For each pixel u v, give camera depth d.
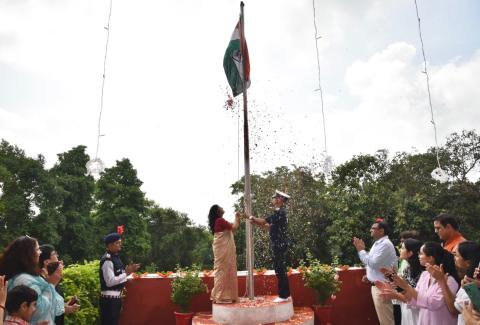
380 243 5.93
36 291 3.16
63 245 26.05
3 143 27.33
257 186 13.83
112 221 29.00
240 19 6.99
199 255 34.31
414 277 4.56
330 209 16.45
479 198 18.03
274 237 6.08
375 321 7.11
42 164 25.66
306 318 5.84
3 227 23.33
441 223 4.46
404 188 18.16
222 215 6.26
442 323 3.44
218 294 5.87
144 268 33.31
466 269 3.16
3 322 2.77
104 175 30.52
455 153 21.56
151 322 6.63
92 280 5.96
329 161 6.55
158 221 36.50
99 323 6.07
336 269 7.22
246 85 6.95
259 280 6.91
